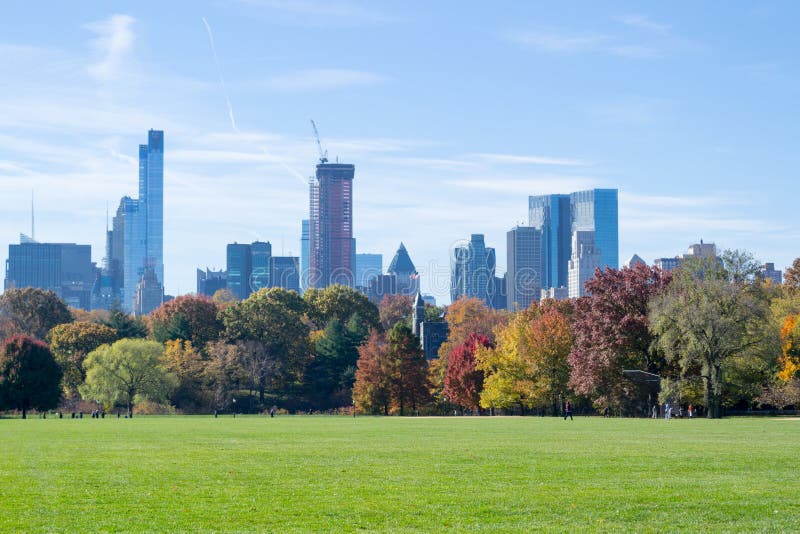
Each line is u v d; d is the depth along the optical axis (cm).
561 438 6688
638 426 8744
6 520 3012
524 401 14012
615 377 12075
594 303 12350
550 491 3575
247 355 19950
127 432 8344
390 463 4669
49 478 4059
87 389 16988
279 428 9244
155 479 4012
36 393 15262
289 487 3728
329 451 5512
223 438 7131
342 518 3042
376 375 17238
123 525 2934
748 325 11050
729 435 6906
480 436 7112
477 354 14562
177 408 18412
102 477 4091
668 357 11119
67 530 2855
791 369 11231
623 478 3953
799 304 13000
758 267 11688
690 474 4084
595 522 2953
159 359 17412
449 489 3644
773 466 4394
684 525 2895
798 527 2855
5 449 5853
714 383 10906
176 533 2816
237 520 3014
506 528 2859
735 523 2922
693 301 11031
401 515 3086
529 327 14050
